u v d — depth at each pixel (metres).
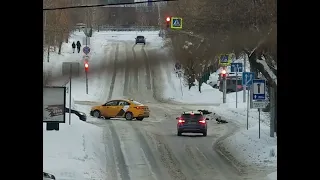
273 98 36.56
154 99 72.38
